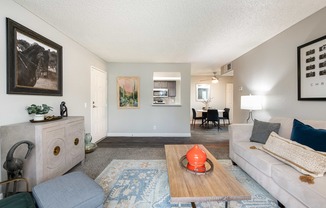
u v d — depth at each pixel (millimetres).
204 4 1986
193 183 1309
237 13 2188
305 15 2256
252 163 2031
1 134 1758
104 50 3752
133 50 3760
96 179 2209
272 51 3012
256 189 1973
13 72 1865
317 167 1417
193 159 1527
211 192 1182
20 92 1963
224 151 3463
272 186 1697
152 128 4977
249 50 3770
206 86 7742
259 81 3426
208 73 7238
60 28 2633
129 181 2154
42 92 2314
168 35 2906
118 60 4668
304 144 1750
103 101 4648
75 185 1292
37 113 2080
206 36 2955
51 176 1925
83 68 3510
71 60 3070
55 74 2590
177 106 4961
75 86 3205
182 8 2074
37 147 1751
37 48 2223
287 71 2680
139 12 2166
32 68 2143
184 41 3197
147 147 3746
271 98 3076
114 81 4914
